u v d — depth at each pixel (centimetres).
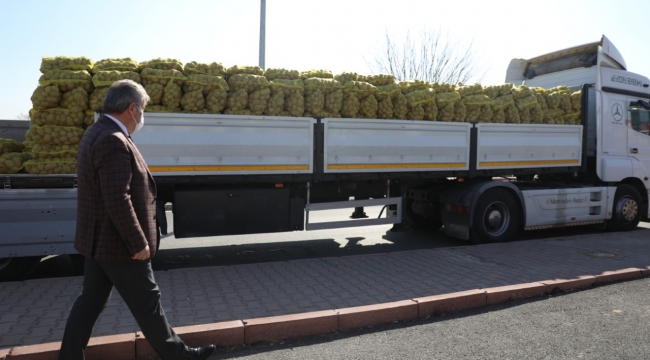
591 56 913
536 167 838
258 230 661
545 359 382
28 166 553
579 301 521
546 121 852
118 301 469
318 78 672
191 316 434
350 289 520
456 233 798
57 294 492
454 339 420
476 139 772
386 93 705
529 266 624
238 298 488
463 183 810
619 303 515
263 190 660
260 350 396
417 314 469
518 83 1053
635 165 934
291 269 601
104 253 311
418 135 727
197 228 633
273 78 654
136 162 317
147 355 376
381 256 673
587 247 739
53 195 550
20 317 427
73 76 549
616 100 917
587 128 888
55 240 553
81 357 327
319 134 663
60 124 559
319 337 424
